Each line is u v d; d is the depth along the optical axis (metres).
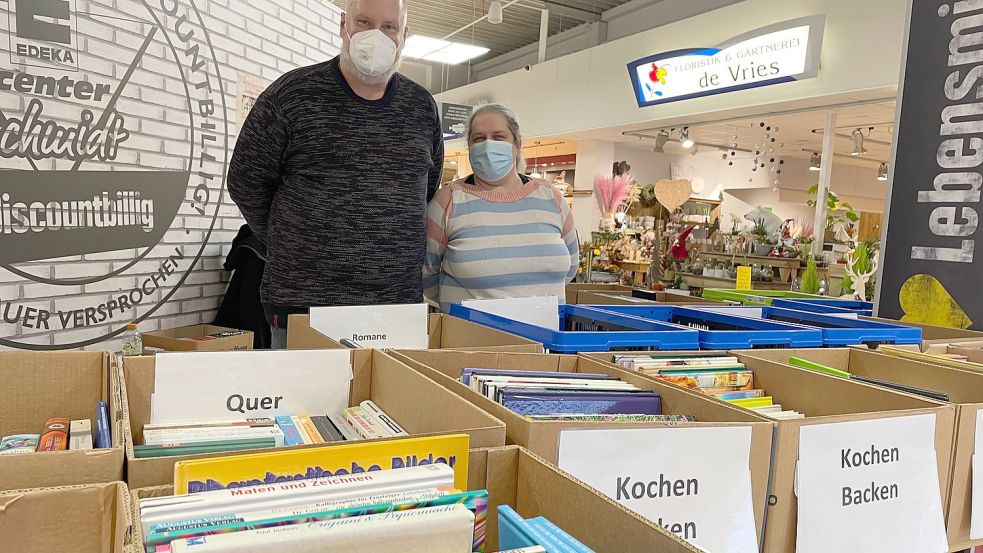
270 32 4.40
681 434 1.01
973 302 2.45
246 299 3.96
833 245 7.80
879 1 5.75
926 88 2.61
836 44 6.10
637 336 1.64
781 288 8.06
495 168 2.19
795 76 6.35
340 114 1.88
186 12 3.71
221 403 1.24
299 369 1.31
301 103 1.86
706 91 7.29
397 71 2.04
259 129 1.88
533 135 10.41
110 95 3.30
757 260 8.30
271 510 0.63
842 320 2.16
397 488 0.71
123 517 0.63
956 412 1.28
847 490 1.14
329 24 5.07
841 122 8.06
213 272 4.09
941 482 1.28
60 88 3.06
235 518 0.59
